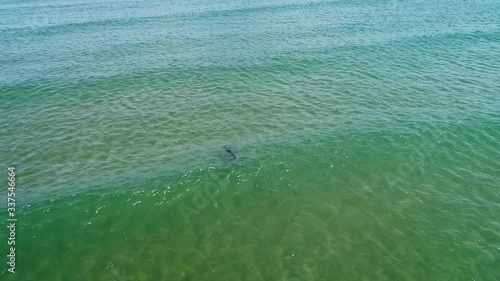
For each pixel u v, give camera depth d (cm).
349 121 3106
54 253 1873
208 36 5578
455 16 6419
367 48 4931
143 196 2261
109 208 2169
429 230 2003
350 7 7431
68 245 1923
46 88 3791
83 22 6347
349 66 4347
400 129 2958
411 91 3638
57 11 7256
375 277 1733
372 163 2583
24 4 7931
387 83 3847
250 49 4975
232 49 4984
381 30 5731
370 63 4422
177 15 6894
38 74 4134
